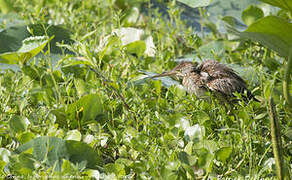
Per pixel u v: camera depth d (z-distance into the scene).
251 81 10.36
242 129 7.20
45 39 9.15
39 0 14.62
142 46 11.30
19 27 12.36
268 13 14.26
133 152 7.28
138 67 11.37
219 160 6.71
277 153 6.00
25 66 9.16
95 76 9.38
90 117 8.39
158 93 9.55
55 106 8.65
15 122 7.75
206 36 15.05
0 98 8.73
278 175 6.07
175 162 6.33
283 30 7.32
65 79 8.84
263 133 8.30
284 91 7.35
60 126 8.25
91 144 7.35
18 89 9.05
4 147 7.47
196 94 10.24
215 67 10.23
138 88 9.87
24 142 7.29
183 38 13.97
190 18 16.94
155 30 14.19
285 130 7.61
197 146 7.00
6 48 11.88
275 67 11.55
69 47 8.76
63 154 6.73
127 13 14.02
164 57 12.25
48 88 8.75
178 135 7.17
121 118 8.03
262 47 13.02
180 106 8.54
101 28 12.87
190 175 6.30
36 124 8.07
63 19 13.94
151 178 6.31
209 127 8.03
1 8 14.41
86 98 8.26
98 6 14.28
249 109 7.85
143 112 8.21
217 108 8.77
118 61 10.62
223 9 17.50
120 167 6.71
